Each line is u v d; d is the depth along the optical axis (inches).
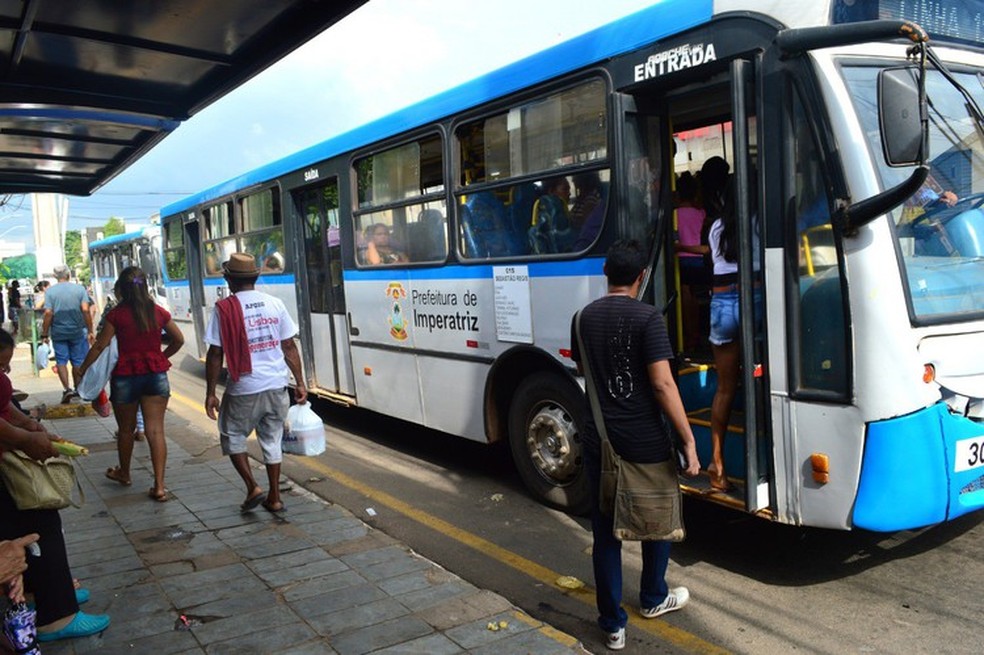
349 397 327.0
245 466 217.3
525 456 231.5
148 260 808.3
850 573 171.8
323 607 155.4
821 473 151.3
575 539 202.4
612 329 135.7
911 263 148.6
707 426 187.2
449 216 247.8
